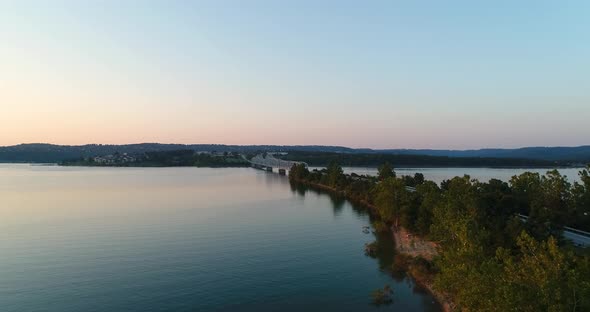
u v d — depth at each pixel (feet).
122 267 253.24
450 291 179.83
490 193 258.16
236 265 257.55
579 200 263.49
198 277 236.02
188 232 349.20
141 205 506.07
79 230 356.59
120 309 194.49
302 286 222.48
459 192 263.49
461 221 188.14
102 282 227.81
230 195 615.16
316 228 368.27
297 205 512.63
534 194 270.46
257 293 213.05
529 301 109.81
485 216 224.33
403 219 328.90
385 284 224.12
